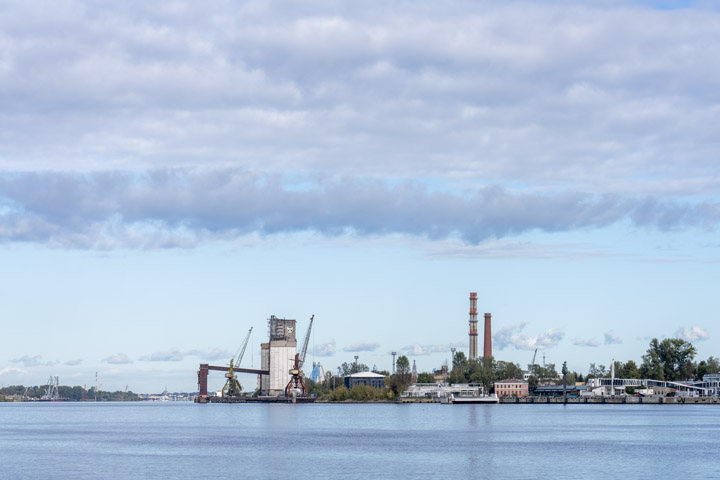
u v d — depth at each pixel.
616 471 160.75
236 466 170.25
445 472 160.00
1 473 160.75
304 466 169.75
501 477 153.25
